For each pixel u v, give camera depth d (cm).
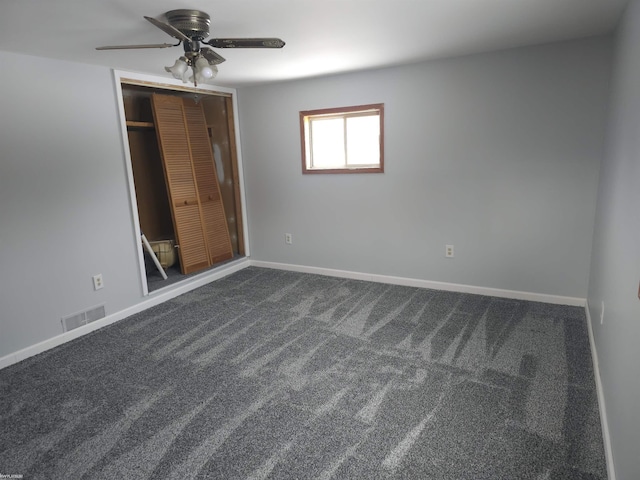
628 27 210
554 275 339
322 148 434
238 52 295
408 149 378
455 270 380
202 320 340
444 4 211
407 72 364
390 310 345
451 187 366
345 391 233
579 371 242
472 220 363
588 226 319
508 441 189
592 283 298
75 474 178
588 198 315
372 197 406
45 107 286
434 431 197
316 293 395
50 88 288
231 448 191
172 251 436
